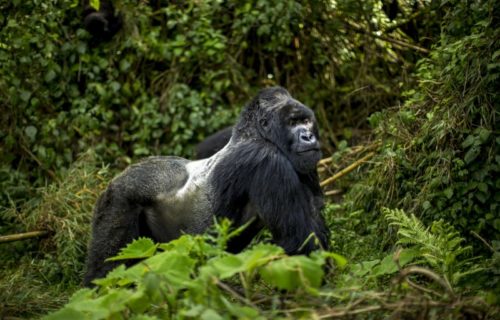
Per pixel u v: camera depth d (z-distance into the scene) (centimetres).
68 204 1350
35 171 1578
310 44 1725
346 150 1410
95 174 1458
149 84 1745
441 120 1133
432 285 862
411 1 1698
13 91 1541
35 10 1529
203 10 1681
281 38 1639
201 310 629
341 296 751
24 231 1351
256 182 963
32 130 1548
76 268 1237
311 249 938
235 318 690
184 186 1031
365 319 743
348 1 1655
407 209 1146
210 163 1025
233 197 985
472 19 1188
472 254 1001
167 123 1641
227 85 1653
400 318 686
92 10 1644
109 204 1030
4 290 1052
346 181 1423
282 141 980
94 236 1039
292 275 663
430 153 1154
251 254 687
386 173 1198
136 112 1653
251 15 1644
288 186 953
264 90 1033
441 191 1095
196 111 1620
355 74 1727
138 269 745
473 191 1073
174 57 1691
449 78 1136
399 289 736
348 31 1728
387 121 1280
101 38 1692
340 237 1189
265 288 911
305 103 1709
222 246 744
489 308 689
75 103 1628
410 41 1714
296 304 701
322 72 1747
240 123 1035
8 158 1555
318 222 996
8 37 1505
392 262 895
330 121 1734
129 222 1023
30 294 1052
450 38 1225
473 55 1105
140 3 1714
